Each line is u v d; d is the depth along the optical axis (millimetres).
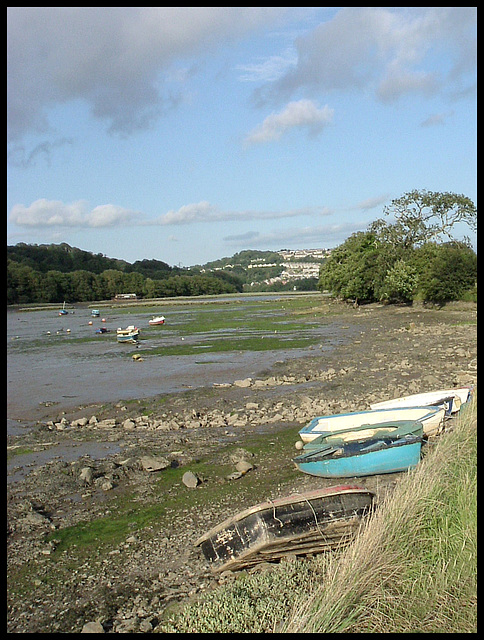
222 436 20031
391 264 82312
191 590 9734
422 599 7703
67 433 21750
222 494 14297
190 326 70625
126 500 14289
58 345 55469
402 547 8500
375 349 40062
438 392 20609
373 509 10227
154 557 11109
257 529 9836
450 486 9953
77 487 15328
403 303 80250
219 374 33688
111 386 31672
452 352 35469
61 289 152500
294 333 55531
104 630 8727
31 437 21219
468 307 66562
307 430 17578
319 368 33438
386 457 14312
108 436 20969
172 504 13859
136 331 58719
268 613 8148
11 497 14734
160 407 25547
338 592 7465
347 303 94250
